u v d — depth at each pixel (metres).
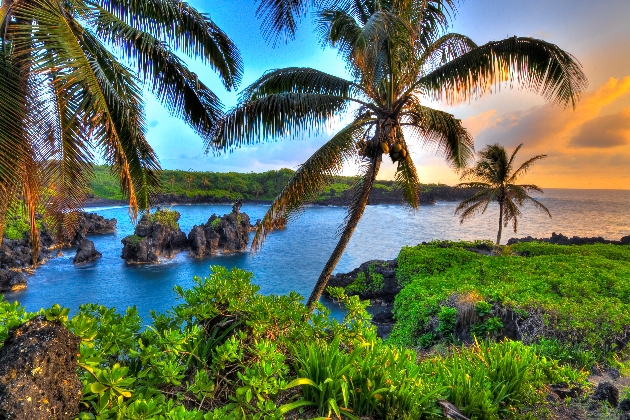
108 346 2.48
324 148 8.38
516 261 19.05
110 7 7.61
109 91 5.84
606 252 23.80
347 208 9.94
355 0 9.82
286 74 9.02
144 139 7.64
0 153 4.62
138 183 8.18
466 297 11.56
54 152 5.33
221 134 8.48
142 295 35.59
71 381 2.00
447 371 4.45
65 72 4.71
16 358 1.78
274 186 177.75
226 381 2.96
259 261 53.50
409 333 12.88
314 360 3.15
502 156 29.38
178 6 7.70
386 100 9.05
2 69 4.79
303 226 101.19
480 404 3.69
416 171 11.31
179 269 46.66
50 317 2.05
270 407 2.52
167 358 2.71
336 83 8.90
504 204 31.38
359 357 3.49
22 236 47.16
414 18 8.70
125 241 48.84
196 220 105.31
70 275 42.41
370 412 3.13
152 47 7.43
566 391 5.04
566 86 7.28
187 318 3.25
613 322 8.99
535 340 9.21
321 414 2.96
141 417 2.08
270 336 3.56
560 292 12.45
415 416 3.13
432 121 8.64
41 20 4.83
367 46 6.93
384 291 27.36
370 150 9.04
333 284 30.03
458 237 82.00
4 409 1.62
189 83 8.45
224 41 8.91
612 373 7.24
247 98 9.21
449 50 9.34
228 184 173.88
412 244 70.38
